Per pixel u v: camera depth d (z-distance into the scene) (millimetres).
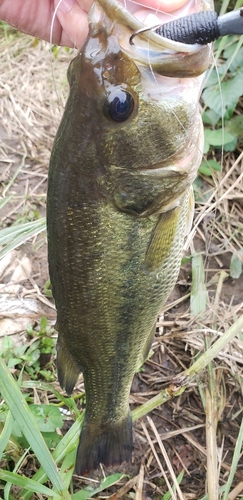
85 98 227
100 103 224
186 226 287
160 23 216
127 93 223
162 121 233
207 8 227
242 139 581
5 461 380
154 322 305
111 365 308
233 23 199
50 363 453
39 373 452
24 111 686
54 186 249
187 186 256
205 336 450
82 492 364
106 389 323
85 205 245
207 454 378
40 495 359
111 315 279
